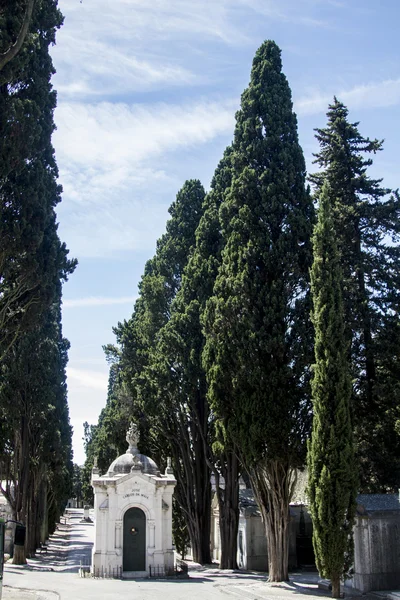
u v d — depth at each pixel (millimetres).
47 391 43406
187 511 39875
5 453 43188
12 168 21203
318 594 23875
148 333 42125
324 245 25828
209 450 38531
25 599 23125
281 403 27984
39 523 57688
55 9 24703
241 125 34000
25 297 23844
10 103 21156
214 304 31281
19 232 21641
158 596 24094
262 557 36469
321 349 24797
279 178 31609
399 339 32438
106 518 33438
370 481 32812
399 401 31375
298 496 44812
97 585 28062
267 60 34594
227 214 32750
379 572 23672
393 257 35500
